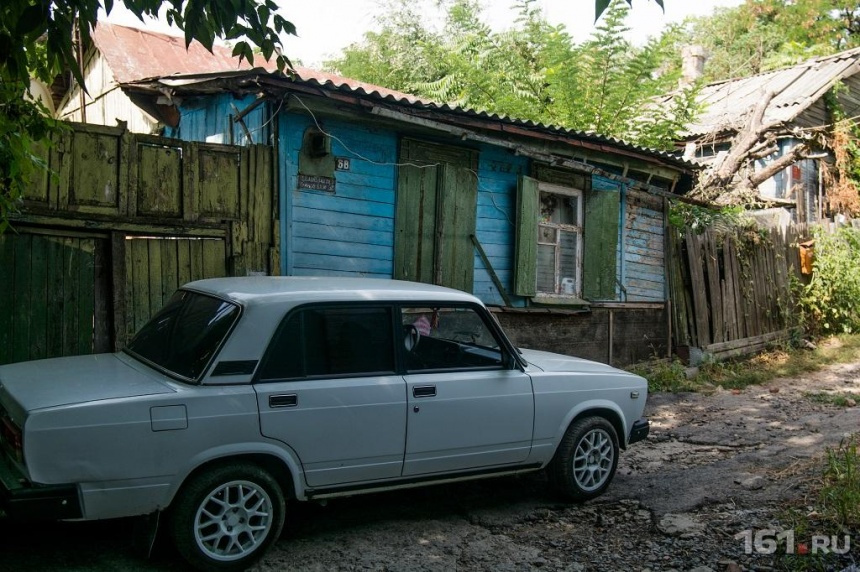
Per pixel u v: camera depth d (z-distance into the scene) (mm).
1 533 4191
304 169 7402
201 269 6727
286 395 3996
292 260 7328
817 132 14680
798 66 19562
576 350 10102
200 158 6715
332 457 4160
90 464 3471
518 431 4867
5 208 4469
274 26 4332
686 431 7633
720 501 5328
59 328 6070
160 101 9008
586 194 10180
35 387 3738
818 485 5484
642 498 5418
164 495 3668
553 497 5352
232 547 3879
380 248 8039
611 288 10484
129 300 6336
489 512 5121
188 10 4012
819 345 13227
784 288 13172
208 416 3768
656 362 10883
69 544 4102
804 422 7941
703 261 11719
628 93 14086
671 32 13992
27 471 3385
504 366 4910
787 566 4184
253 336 4004
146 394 3670
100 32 11438
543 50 15109
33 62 4371
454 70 16391
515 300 9398
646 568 4227
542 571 4172
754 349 12266
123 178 6281
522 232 9180
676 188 12141
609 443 5406
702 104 14969
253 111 7617
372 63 20297
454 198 8672
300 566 4086
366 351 4383
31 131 4527
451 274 8664
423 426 4453
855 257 14320
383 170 8047
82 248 6176
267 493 3963
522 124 8641
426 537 4621
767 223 13672
